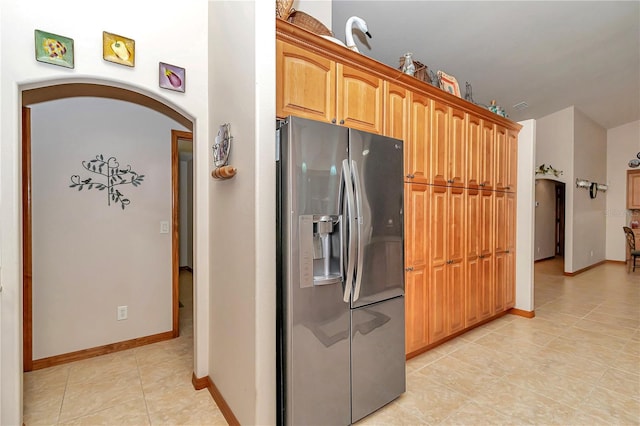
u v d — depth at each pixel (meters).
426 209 2.55
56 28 1.67
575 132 5.99
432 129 2.59
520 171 3.61
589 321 3.45
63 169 2.46
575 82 4.92
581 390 2.11
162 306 2.90
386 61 4.14
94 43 1.76
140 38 1.91
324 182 1.61
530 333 3.10
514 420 1.81
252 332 1.51
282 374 1.57
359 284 1.71
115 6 1.83
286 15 1.94
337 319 1.66
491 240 3.27
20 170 1.64
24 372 2.31
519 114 6.10
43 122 2.38
